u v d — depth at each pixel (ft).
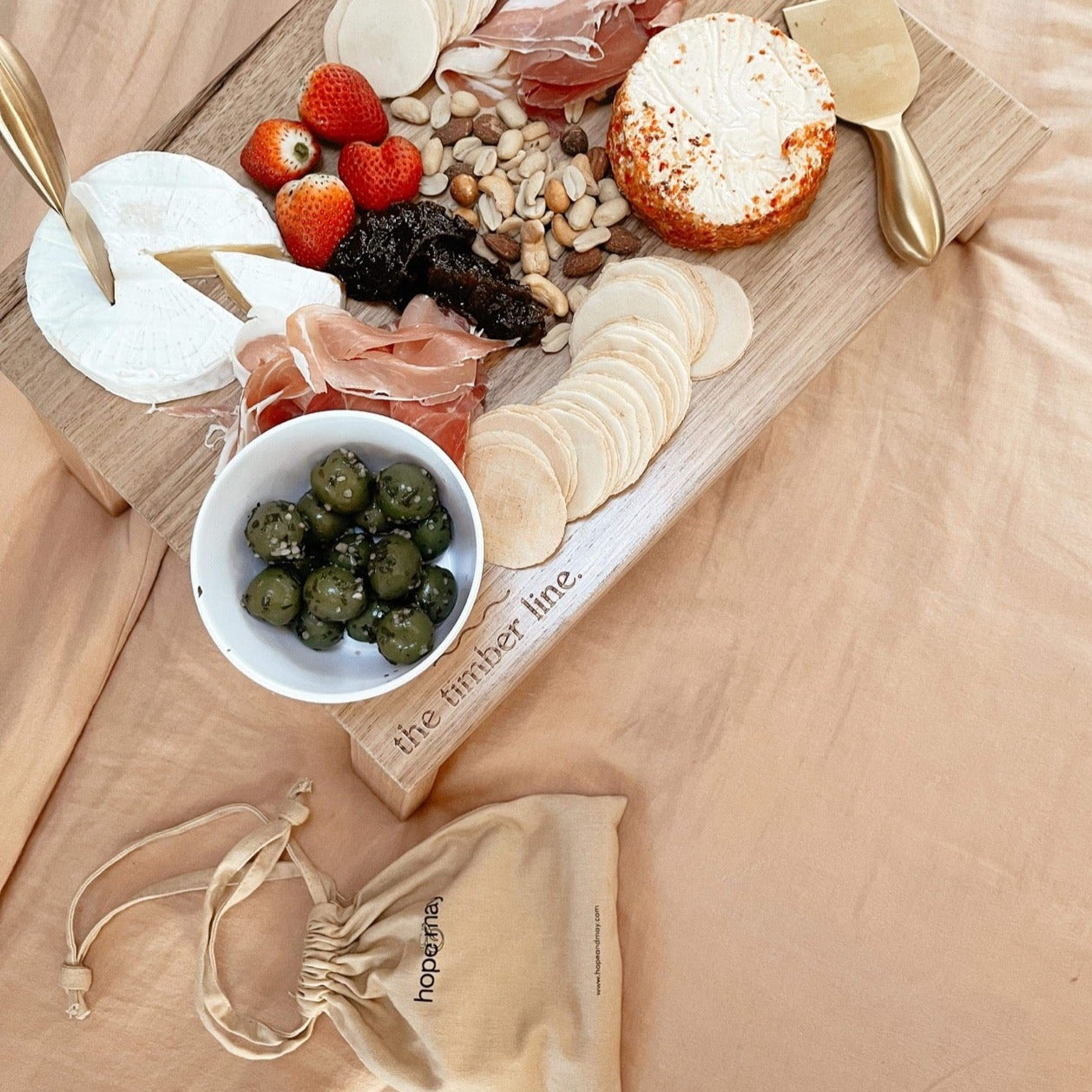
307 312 3.75
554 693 4.85
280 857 4.68
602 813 4.67
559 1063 4.36
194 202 4.03
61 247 4.01
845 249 4.14
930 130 4.19
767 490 5.07
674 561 5.00
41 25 5.21
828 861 4.74
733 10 4.32
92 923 4.57
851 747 4.84
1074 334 5.11
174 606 4.90
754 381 4.04
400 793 4.23
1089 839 4.76
